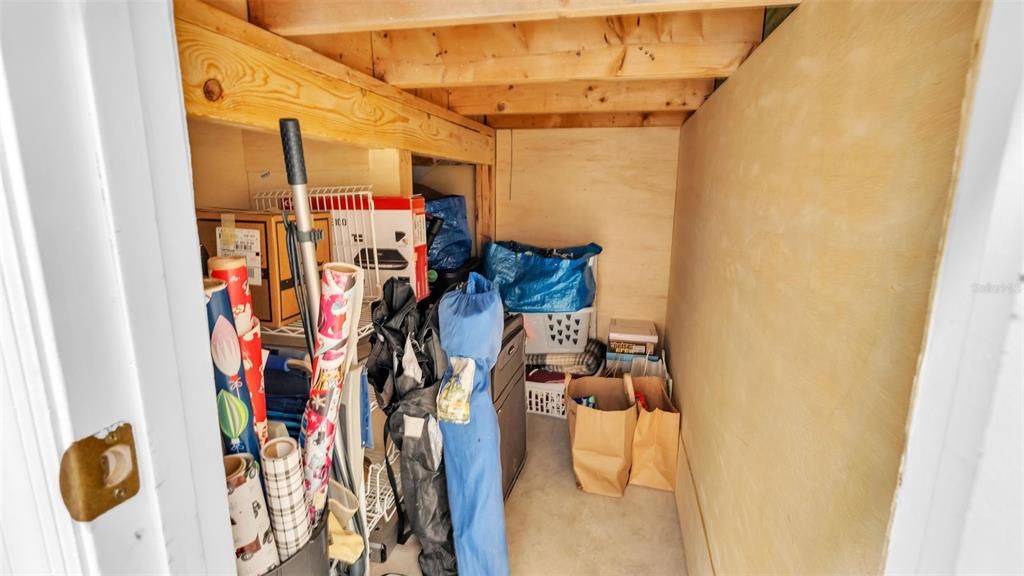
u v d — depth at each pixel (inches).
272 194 69.1
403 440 59.9
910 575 16.0
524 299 109.7
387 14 41.4
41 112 13.2
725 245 58.1
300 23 42.4
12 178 13.0
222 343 30.1
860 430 24.4
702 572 59.7
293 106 45.6
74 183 14.1
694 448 70.8
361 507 44.0
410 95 70.8
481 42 61.6
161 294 17.0
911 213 21.0
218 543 20.5
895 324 21.7
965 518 13.8
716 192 65.1
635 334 108.7
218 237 55.0
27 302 13.7
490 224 123.6
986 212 13.2
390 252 67.7
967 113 14.1
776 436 37.0
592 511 81.1
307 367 48.1
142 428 16.5
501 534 61.4
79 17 13.7
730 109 58.7
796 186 35.8
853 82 27.5
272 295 53.6
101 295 15.0
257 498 30.6
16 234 13.3
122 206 15.3
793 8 40.4
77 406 14.5
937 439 14.9
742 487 45.1
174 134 17.3
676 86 82.9
